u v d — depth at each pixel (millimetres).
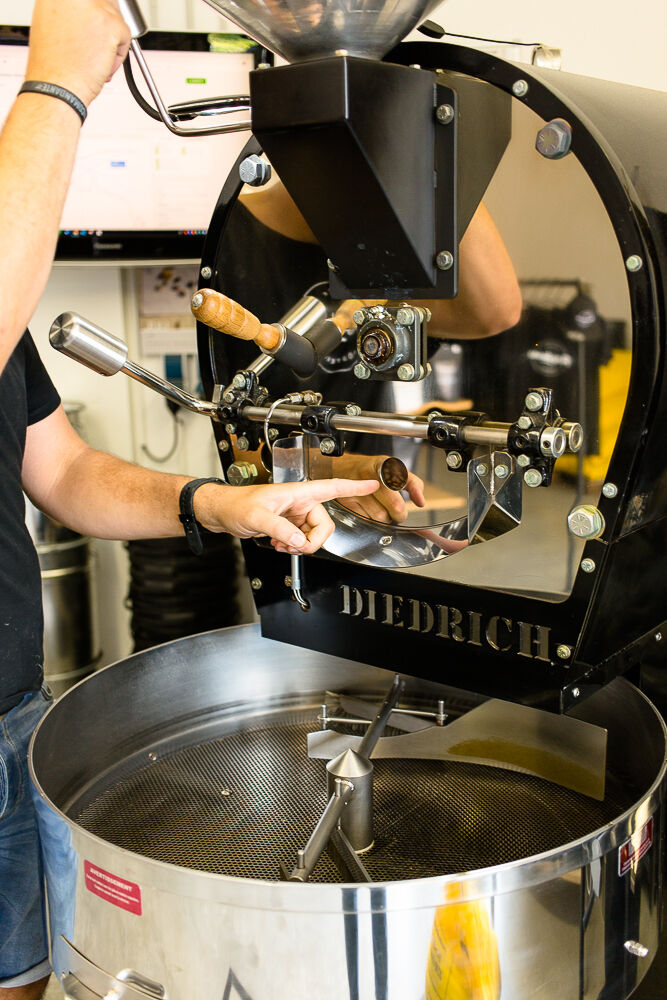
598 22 1938
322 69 637
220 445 1015
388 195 690
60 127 749
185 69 2039
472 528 813
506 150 748
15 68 1950
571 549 780
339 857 811
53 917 838
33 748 889
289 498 882
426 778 1053
